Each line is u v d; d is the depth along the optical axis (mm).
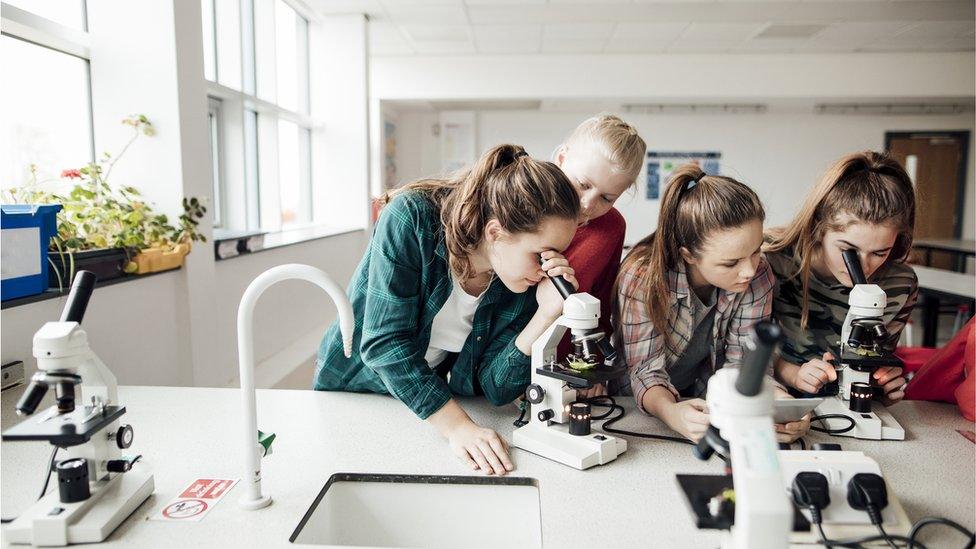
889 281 1424
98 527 800
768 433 583
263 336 3275
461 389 1342
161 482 966
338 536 1032
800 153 7633
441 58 6055
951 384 1322
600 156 1458
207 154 2451
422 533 1037
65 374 778
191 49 2318
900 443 1141
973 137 7434
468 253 1099
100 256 1856
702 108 7477
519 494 1014
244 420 881
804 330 1474
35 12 1989
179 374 2350
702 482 667
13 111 1938
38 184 1994
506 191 1003
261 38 4043
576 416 1078
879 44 5508
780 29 5059
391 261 1098
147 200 2273
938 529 829
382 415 1259
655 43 5508
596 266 1535
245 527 847
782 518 552
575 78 6000
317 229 4594
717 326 1396
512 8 4590
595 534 827
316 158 4957
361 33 4770
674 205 1277
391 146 7602
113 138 2246
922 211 1435
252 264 3107
